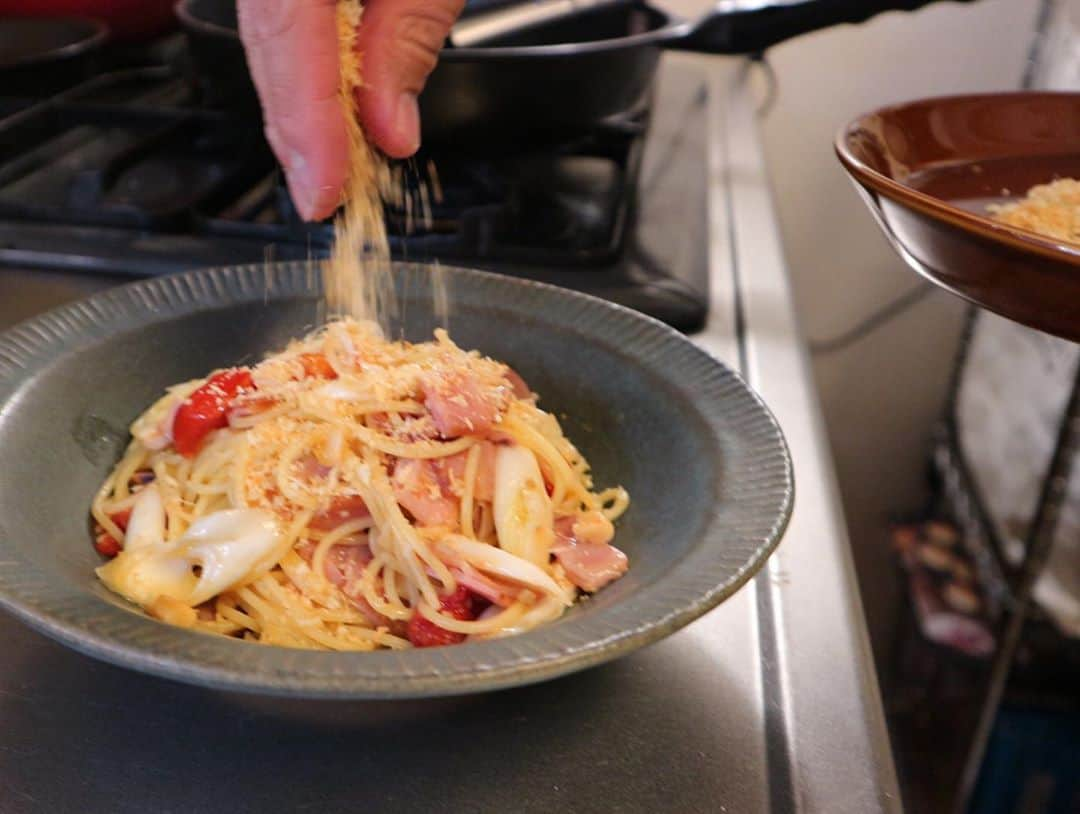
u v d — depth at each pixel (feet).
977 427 5.33
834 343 6.12
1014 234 1.63
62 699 1.58
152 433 2.02
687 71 5.43
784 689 1.71
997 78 5.47
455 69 2.88
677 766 1.55
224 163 3.72
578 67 2.95
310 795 1.45
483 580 1.82
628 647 1.36
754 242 3.44
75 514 1.83
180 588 1.73
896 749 5.21
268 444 1.97
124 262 2.94
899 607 5.75
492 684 1.28
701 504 1.75
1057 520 4.27
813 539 2.07
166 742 1.52
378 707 1.60
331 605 1.86
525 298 2.32
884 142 2.34
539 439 2.10
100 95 4.22
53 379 1.91
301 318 2.30
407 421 2.04
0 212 3.16
